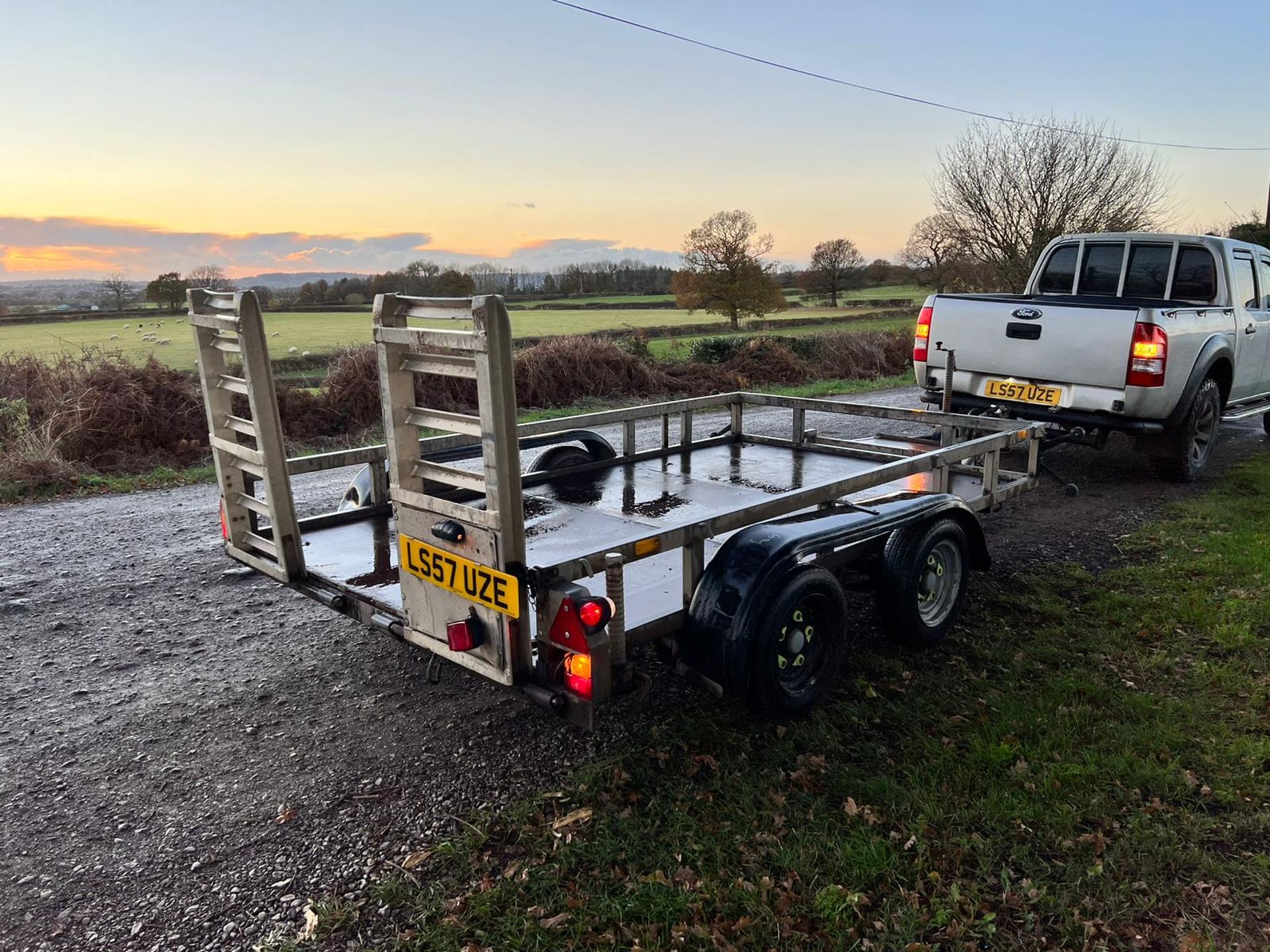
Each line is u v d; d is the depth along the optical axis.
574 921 2.42
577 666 2.58
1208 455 8.16
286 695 3.83
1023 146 24.91
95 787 3.13
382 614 3.17
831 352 19.47
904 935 2.37
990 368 7.19
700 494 4.92
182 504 7.71
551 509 4.58
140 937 2.41
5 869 2.69
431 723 3.55
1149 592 4.82
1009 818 2.83
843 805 2.91
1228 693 3.65
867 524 3.62
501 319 2.34
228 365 3.67
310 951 2.35
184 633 4.55
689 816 2.87
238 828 2.88
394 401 2.77
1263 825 2.79
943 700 3.64
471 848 2.74
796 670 3.46
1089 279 8.38
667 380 16.06
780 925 2.39
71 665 4.17
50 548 6.19
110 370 10.51
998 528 6.20
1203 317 6.90
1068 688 3.70
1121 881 2.56
